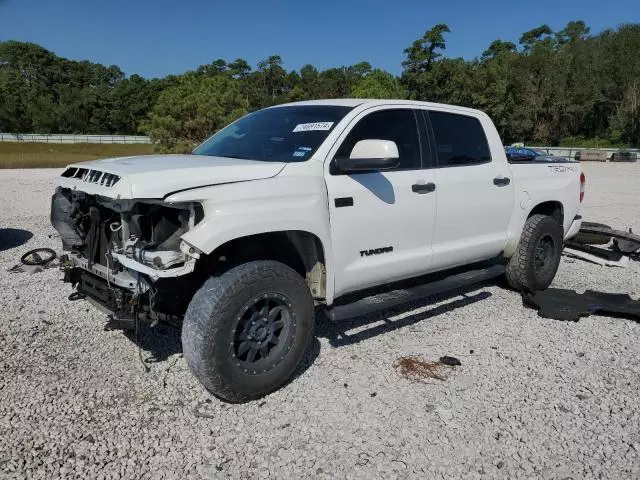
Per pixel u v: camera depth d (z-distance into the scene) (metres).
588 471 2.94
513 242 5.49
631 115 57.09
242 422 3.36
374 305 4.16
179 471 2.89
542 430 3.31
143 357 4.20
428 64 60.28
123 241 3.40
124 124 108.38
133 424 3.31
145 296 3.48
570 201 6.13
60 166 28.83
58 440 3.13
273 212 3.45
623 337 4.74
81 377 3.87
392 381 3.88
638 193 16.62
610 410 3.54
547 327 4.94
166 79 109.38
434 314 5.23
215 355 3.30
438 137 4.75
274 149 4.10
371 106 4.29
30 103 98.25
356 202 3.96
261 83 98.50
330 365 4.12
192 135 25.81
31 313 5.06
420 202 4.42
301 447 3.12
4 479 2.78
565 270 7.04
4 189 15.77
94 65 145.88
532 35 85.94
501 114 57.28
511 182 5.35
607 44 62.28
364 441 3.18
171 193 3.17
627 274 6.88
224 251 3.70
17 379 3.81
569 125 62.50
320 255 3.86
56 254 6.85
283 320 3.64
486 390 3.78
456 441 3.19
